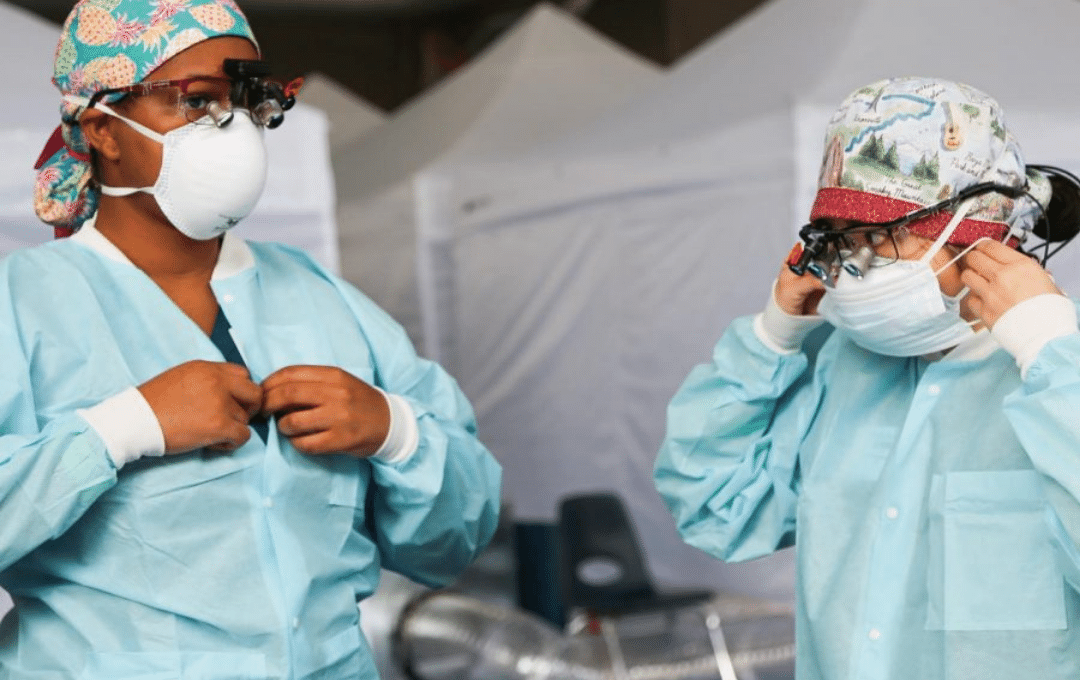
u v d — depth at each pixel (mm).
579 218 4824
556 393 5125
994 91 3400
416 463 1398
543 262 5094
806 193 3568
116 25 1269
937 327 1292
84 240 1370
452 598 4133
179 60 1270
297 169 3184
